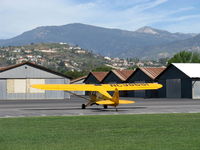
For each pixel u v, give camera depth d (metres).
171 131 17.31
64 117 24.83
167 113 27.88
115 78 83.38
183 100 53.47
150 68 74.88
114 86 32.94
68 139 15.20
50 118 24.22
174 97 65.62
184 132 16.97
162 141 14.44
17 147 13.42
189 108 34.16
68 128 18.75
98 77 94.69
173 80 65.81
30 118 24.34
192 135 16.02
